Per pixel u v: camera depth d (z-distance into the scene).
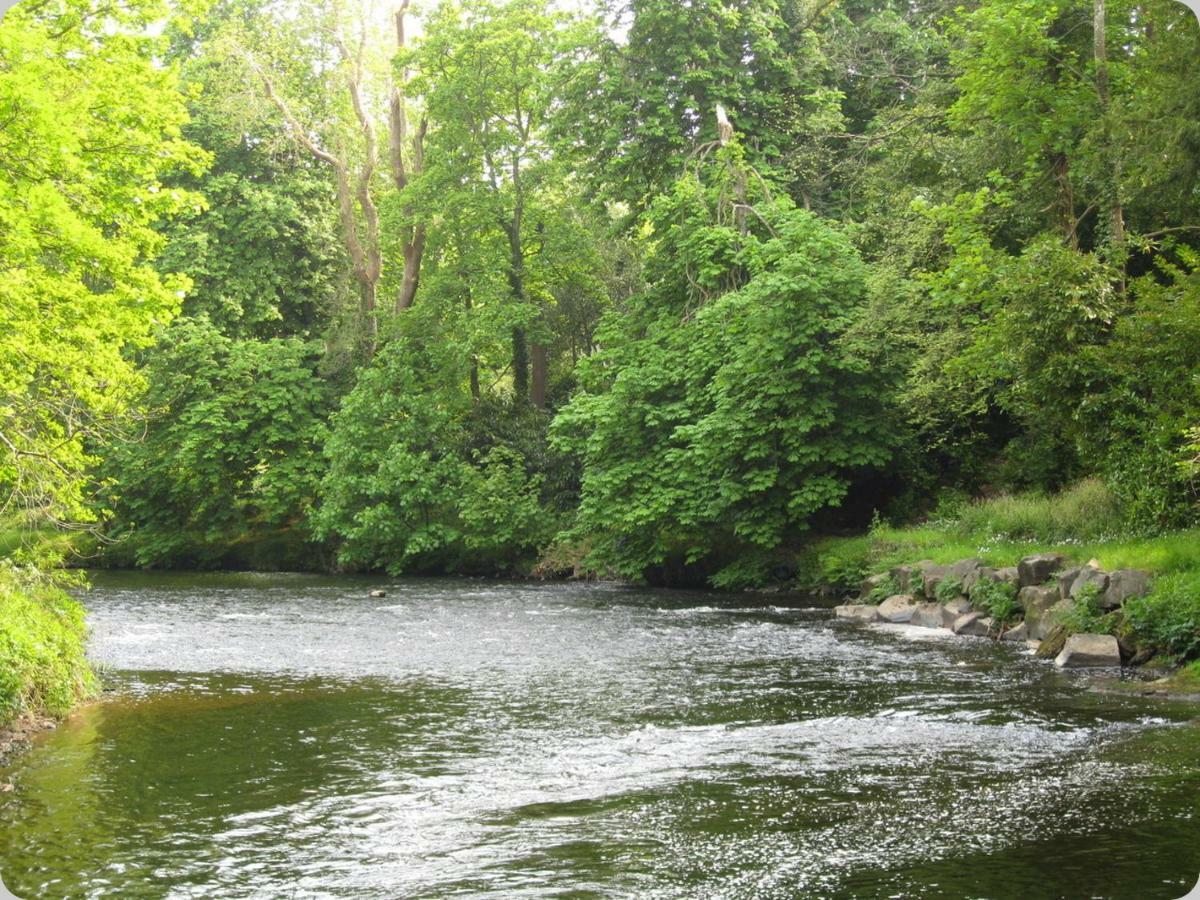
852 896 7.01
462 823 8.60
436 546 35.81
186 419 40.22
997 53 23.08
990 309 22.08
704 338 29.92
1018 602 19.14
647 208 35.25
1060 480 24.98
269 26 42.41
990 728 11.50
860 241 30.66
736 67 34.69
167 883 7.39
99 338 15.46
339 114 45.19
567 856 7.82
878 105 37.25
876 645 18.11
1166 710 12.30
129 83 16.19
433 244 41.12
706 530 29.75
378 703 13.45
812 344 26.80
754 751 10.71
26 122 13.06
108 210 16.03
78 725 12.23
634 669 15.86
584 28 36.81
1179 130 17.55
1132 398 19.09
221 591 29.78
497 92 40.19
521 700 13.57
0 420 14.85
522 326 39.97
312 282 43.94
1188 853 7.63
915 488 28.73
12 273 13.66
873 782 9.52
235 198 43.03
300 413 41.12
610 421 30.48
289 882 7.40
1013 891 7.03
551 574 34.34
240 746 11.17
